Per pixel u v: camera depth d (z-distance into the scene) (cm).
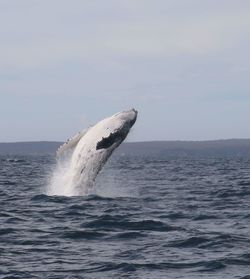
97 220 5831
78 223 5800
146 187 10869
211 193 9612
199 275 3869
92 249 4594
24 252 4459
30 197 8300
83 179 7194
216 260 4225
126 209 6850
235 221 6141
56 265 4056
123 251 4525
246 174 17500
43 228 5506
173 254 4444
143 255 4391
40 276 3775
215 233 5316
